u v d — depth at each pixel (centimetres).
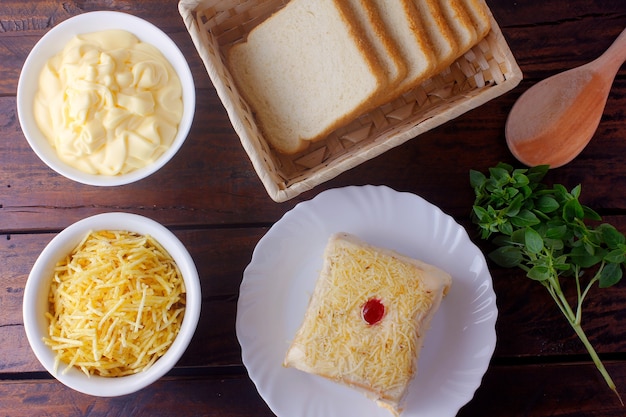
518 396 67
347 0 64
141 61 63
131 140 62
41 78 63
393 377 60
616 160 69
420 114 65
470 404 68
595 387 67
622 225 68
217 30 66
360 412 65
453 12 62
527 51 69
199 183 68
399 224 66
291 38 64
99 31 64
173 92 64
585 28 68
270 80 66
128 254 62
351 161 60
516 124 67
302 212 66
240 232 68
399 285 61
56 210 68
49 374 67
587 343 64
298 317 66
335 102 64
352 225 66
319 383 65
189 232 68
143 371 61
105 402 67
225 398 67
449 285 63
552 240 63
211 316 68
